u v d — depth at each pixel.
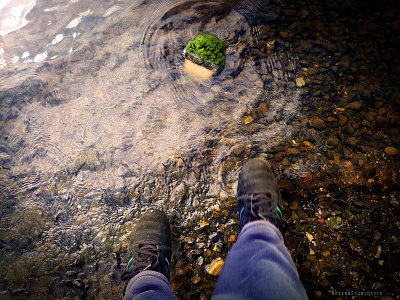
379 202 1.99
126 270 1.85
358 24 2.81
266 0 3.01
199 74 2.55
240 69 2.60
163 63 2.64
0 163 2.21
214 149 2.25
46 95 2.48
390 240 1.86
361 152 2.18
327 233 1.91
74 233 1.98
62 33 2.80
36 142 2.29
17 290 1.80
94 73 2.59
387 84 2.46
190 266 1.86
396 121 2.28
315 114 2.36
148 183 2.14
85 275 1.85
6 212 2.04
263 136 2.29
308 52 2.67
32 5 2.98
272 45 2.72
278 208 1.81
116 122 2.38
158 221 1.94
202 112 2.41
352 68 2.56
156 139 2.30
